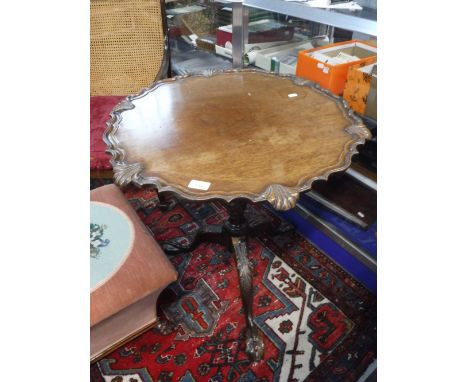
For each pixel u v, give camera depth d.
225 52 2.21
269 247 1.70
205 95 1.41
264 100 1.37
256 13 1.98
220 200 0.93
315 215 1.85
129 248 1.14
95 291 1.02
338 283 1.53
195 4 2.31
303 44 2.00
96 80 1.92
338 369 1.25
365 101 1.52
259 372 1.25
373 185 1.87
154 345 1.33
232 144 1.13
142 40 1.87
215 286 1.54
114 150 1.10
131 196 2.01
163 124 1.23
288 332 1.36
